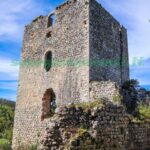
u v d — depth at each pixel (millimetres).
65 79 16812
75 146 8867
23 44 21297
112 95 13836
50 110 18078
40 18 20531
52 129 9391
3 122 33250
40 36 19969
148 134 13109
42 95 18031
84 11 17125
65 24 18219
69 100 16078
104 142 9797
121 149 10648
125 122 11391
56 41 18438
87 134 9336
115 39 19469
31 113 18375
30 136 17734
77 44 16844
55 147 9172
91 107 10055
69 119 9641
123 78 19703
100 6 18188
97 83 14773
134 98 15320
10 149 18984
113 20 19703
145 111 15328
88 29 16422
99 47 17078
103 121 9977
